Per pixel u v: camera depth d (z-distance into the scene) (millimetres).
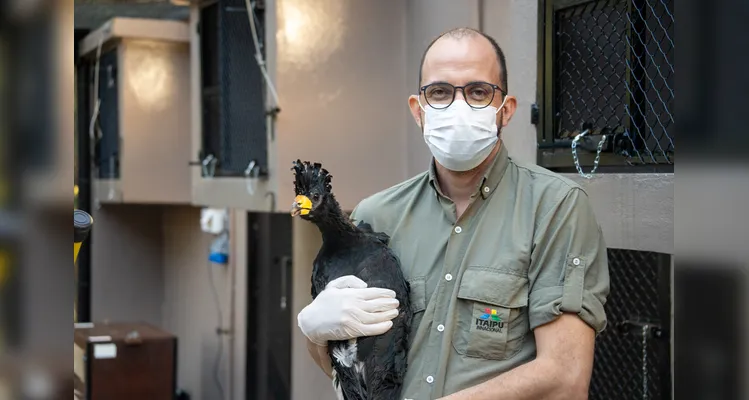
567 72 3070
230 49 5168
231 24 5141
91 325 6492
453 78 2100
